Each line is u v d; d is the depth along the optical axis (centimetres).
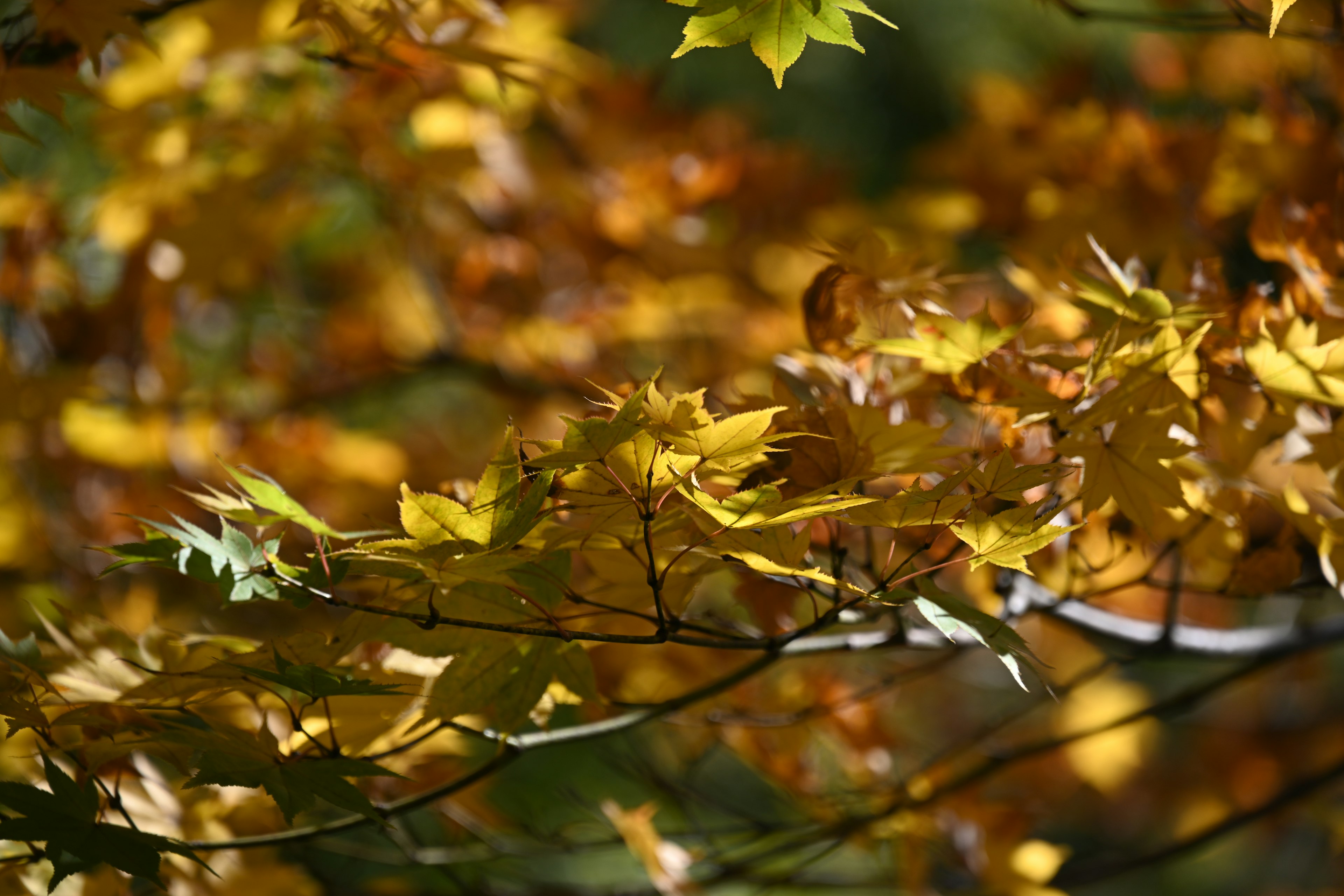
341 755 295
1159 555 307
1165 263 311
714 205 512
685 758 344
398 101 367
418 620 291
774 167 511
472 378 496
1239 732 541
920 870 334
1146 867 360
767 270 507
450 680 297
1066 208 384
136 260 416
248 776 291
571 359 465
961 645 306
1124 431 297
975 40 805
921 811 330
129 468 420
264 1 344
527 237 469
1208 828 359
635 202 472
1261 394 304
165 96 361
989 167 436
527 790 465
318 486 432
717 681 304
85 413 407
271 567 292
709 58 794
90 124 368
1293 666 533
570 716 333
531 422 467
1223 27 323
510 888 348
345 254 546
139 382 444
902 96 841
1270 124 337
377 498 434
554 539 291
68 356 433
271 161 382
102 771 305
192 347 538
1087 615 319
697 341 473
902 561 311
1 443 401
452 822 339
